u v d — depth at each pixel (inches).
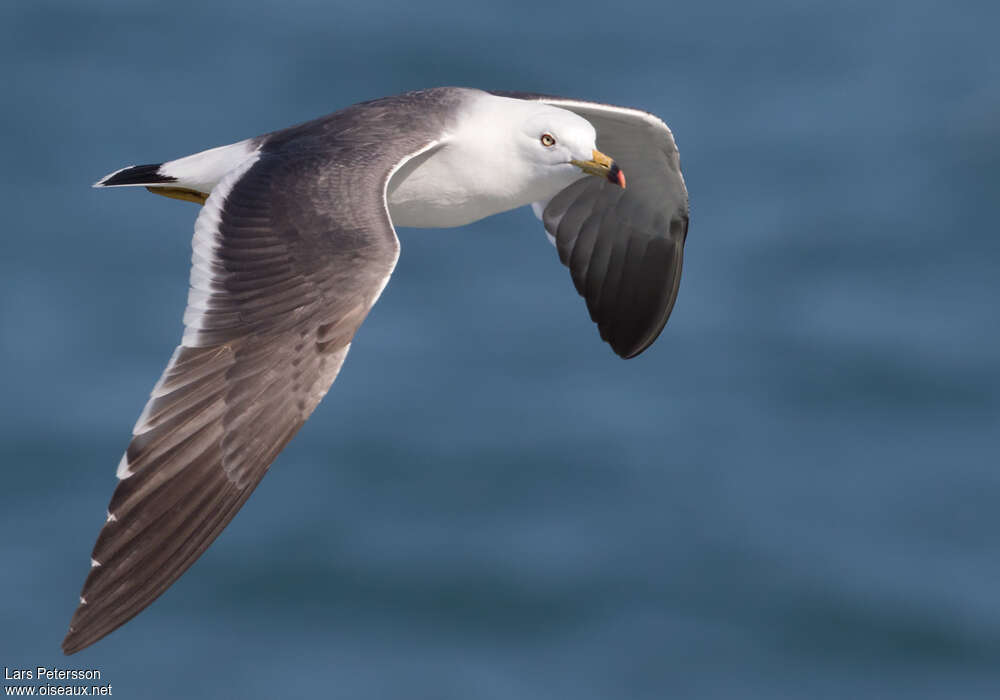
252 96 1359.5
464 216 395.5
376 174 337.1
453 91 389.4
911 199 1201.4
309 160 340.5
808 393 931.3
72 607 751.7
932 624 749.9
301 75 1402.6
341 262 309.4
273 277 309.6
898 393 927.7
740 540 804.6
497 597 775.7
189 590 781.3
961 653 733.3
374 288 306.5
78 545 791.7
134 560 286.0
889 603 760.3
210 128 1295.5
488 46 1492.4
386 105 377.7
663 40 1547.7
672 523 814.5
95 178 1177.4
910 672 730.2
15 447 852.6
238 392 296.8
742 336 995.3
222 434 293.9
